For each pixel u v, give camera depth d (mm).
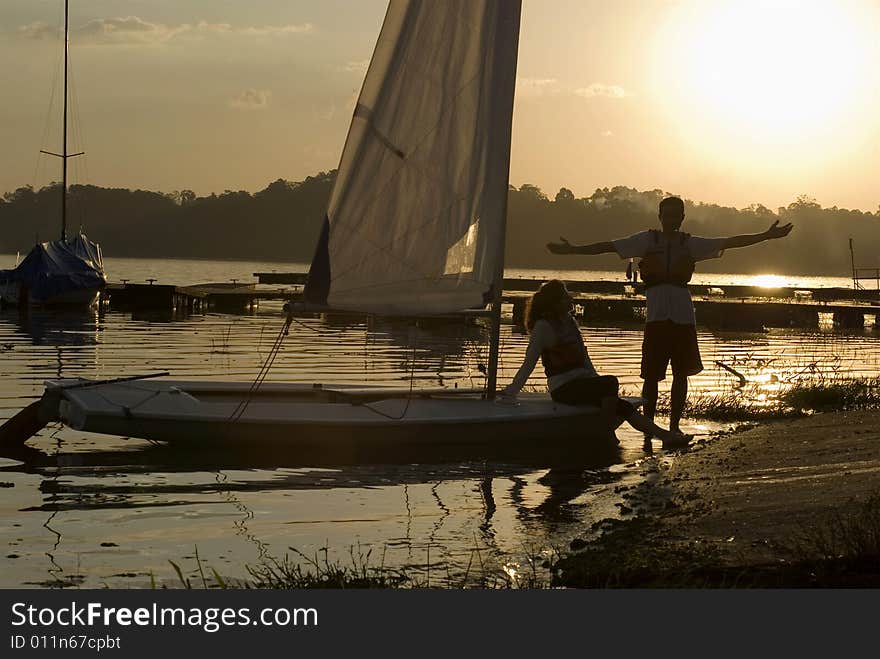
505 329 43344
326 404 14938
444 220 15039
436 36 14891
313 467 13219
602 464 13562
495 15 14820
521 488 12086
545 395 16078
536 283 75125
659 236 15086
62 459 13547
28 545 9547
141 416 13852
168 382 15555
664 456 13922
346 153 14977
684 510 10148
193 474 12734
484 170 14922
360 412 14648
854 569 7863
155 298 50719
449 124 14969
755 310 51406
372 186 15047
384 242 15125
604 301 54500
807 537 8469
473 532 10047
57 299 48125
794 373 24359
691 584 7789
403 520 10578
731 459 12703
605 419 14961
